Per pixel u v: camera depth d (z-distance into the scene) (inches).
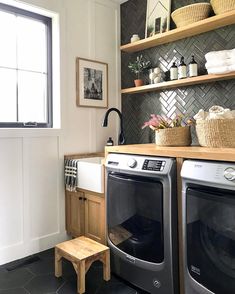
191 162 58.2
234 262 49.9
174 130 75.2
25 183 89.4
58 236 98.3
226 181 50.1
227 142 64.7
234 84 82.5
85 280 75.0
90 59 106.0
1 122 87.4
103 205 84.4
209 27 84.7
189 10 84.2
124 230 73.5
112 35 114.3
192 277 57.5
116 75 116.3
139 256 69.0
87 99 105.1
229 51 73.5
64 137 99.0
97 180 84.9
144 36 107.3
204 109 90.0
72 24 100.3
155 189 64.5
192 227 56.9
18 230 88.0
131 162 70.4
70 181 95.7
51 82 99.4
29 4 88.3
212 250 53.5
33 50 95.7
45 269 81.0
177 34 90.9
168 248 62.1
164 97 102.0
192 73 86.4
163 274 63.5
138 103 111.3
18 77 92.2
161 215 63.3
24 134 88.0
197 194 55.6
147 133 108.0
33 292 69.0
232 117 66.4
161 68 102.3
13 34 90.7
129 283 73.4
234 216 49.3
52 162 96.2
